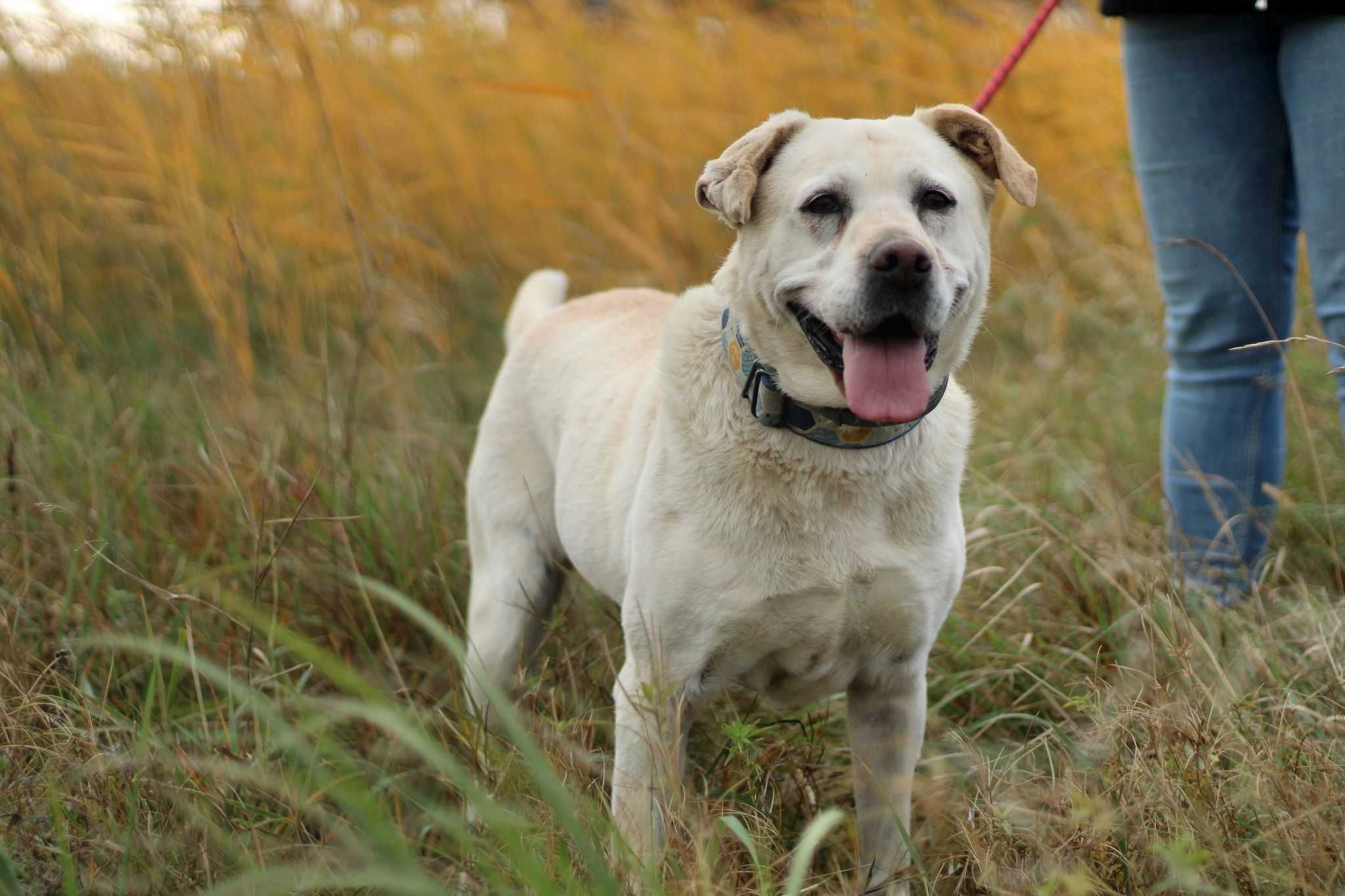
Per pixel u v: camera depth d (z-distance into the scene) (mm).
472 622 3082
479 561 3211
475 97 6270
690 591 2285
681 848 1979
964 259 2361
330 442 3656
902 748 2443
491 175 5988
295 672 3039
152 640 2383
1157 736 2107
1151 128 2973
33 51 5023
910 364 2193
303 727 1908
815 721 2793
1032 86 6438
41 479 3389
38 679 2426
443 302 5320
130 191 5055
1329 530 2826
